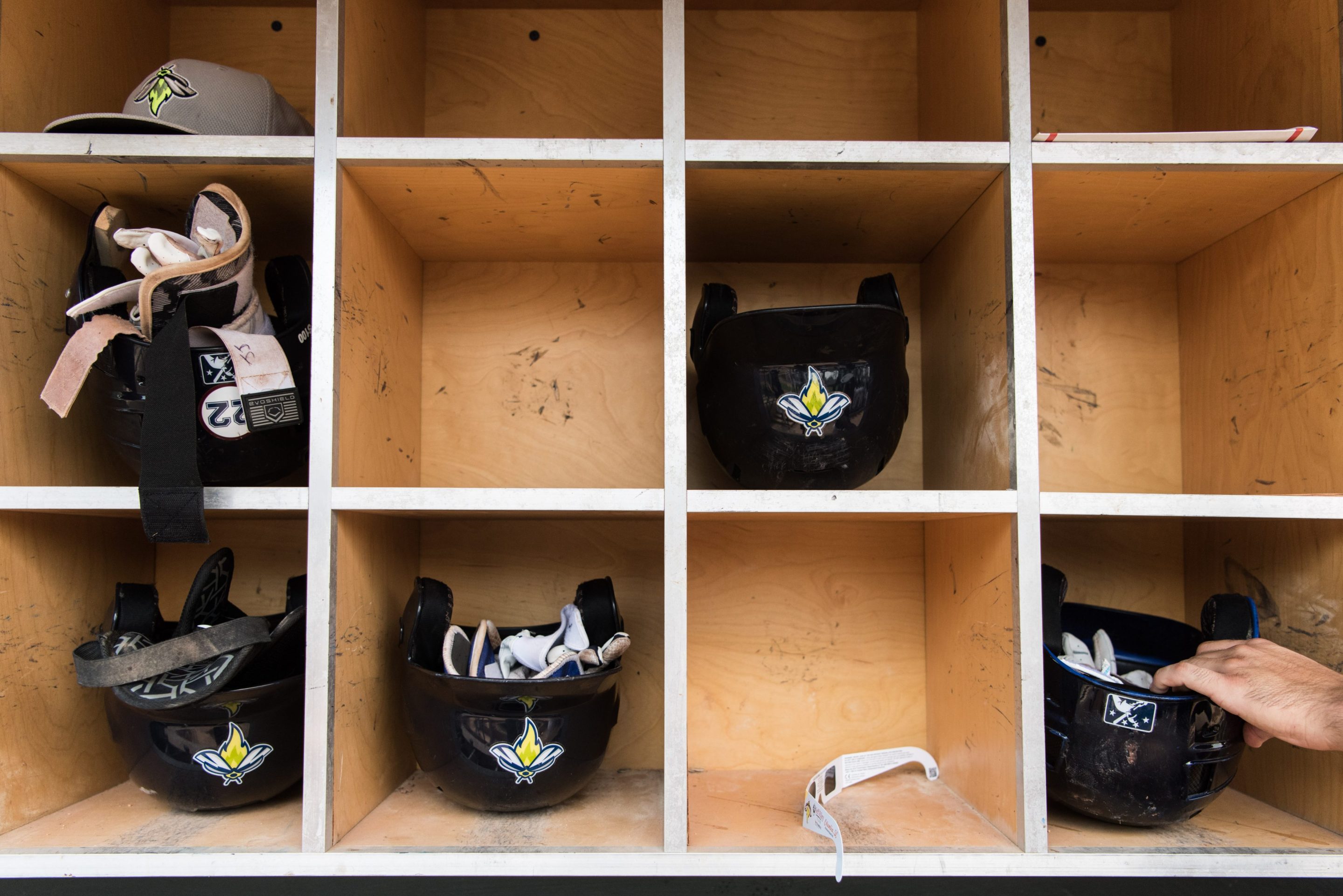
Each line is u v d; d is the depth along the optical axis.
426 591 0.87
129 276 0.89
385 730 0.91
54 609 0.87
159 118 0.84
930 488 1.08
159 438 0.75
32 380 0.87
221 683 0.76
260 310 0.86
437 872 0.75
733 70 1.14
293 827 0.80
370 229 0.90
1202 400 1.08
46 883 0.98
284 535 1.07
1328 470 0.86
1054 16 1.15
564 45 1.13
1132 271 1.14
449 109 1.12
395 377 0.99
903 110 1.13
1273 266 0.94
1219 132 0.83
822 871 0.75
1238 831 0.82
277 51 1.13
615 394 1.11
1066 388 1.12
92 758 0.91
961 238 0.96
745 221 0.97
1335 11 0.86
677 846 0.75
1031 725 0.77
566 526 1.09
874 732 1.07
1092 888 0.98
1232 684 0.77
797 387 0.84
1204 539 1.06
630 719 1.06
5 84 0.84
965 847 0.77
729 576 1.09
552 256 1.10
